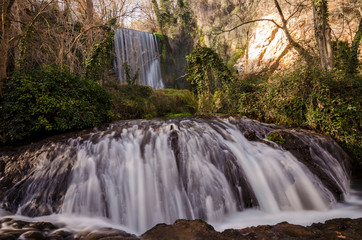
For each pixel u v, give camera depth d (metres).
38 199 4.32
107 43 11.33
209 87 10.68
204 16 29.80
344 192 5.34
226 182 4.71
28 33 9.89
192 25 32.34
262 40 23.44
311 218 4.07
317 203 4.68
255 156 5.52
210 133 6.11
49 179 4.64
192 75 10.91
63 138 6.33
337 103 7.38
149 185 4.47
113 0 15.50
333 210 4.52
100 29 16.02
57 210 4.12
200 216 4.18
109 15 17.41
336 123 7.11
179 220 3.12
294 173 5.11
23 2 12.05
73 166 4.85
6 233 2.90
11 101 6.40
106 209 4.16
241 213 4.37
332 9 17.41
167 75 28.44
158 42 27.69
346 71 9.13
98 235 2.97
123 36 22.39
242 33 26.58
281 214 4.30
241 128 7.24
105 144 5.48
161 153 5.07
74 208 4.16
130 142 5.59
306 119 7.94
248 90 10.02
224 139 6.06
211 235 2.67
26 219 3.84
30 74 7.18
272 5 22.23
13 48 10.60
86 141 5.72
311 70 8.07
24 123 6.36
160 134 5.80
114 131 6.34
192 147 5.28
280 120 8.48
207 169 4.82
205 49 10.52
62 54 11.82
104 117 8.38
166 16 32.38
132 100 13.34
